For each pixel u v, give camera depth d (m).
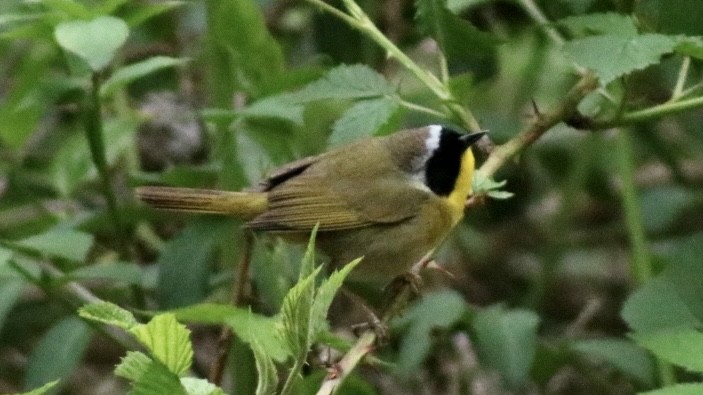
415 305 9.47
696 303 7.76
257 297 8.88
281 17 12.27
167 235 10.86
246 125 9.11
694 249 7.91
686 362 6.23
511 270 12.50
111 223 9.38
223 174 9.10
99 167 8.48
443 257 12.04
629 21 7.15
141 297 8.79
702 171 12.94
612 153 11.91
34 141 11.84
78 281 9.23
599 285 12.60
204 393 4.61
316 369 7.31
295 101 7.93
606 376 10.37
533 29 11.39
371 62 11.34
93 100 8.12
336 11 8.20
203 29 11.64
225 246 9.55
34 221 9.59
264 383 4.76
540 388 10.55
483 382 10.28
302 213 8.52
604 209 13.55
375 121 7.73
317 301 4.85
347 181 8.67
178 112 11.09
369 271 8.91
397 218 8.67
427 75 8.16
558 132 12.35
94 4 8.32
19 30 7.65
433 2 7.98
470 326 9.04
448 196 8.77
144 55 11.54
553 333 11.62
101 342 11.64
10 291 8.48
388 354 9.67
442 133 8.75
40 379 8.43
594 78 7.87
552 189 12.51
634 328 7.72
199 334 11.05
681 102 7.76
